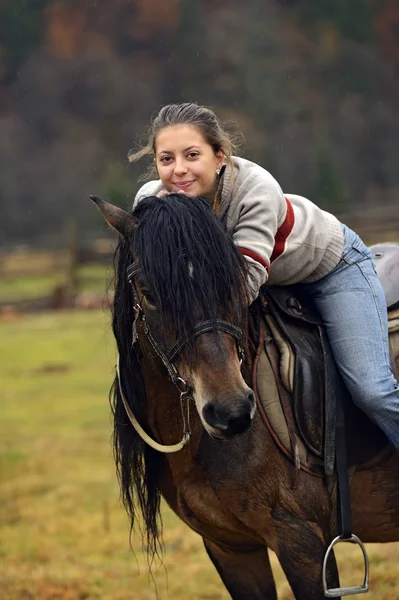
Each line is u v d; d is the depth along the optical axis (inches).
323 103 3034.0
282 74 3041.3
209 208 212.1
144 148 243.3
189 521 238.7
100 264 1493.6
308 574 225.8
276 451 225.9
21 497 548.1
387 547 418.0
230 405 196.1
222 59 3056.1
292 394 230.1
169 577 399.5
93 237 1717.5
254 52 3095.5
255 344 231.6
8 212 2682.1
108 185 2331.4
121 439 239.1
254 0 3366.1
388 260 260.2
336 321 238.7
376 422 235.0
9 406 789.2
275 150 2687.0
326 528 231.3
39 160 2854.3
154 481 244.4
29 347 1055.0
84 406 781.3
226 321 204.5
